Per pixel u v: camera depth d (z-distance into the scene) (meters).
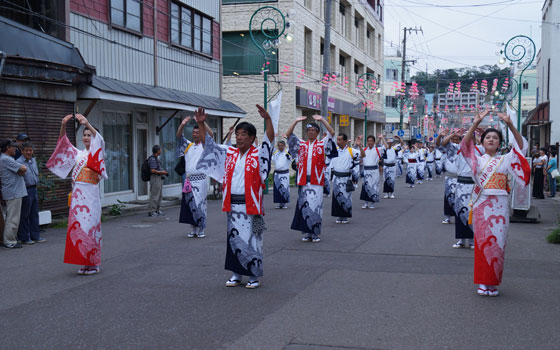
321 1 30.94
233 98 27.17
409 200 17.59
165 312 5.39
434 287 6.31
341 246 9.12
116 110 15.39
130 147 16.28
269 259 8.03
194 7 19.45
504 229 5.83
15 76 10.84
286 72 23.19
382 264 7.64
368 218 12.91
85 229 6.96
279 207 15.40
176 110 17.12
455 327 4.87
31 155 9.78
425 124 60.28
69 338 4.66
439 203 16.55
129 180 16.33
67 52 12.64
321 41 31.88
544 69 31.12
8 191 9.18
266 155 6.25
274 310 5.43
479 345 4.42
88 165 6.92
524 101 51.12
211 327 4.92
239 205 6.21
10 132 11.12
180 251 8.78
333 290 6.19
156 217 13.45
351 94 38.09
